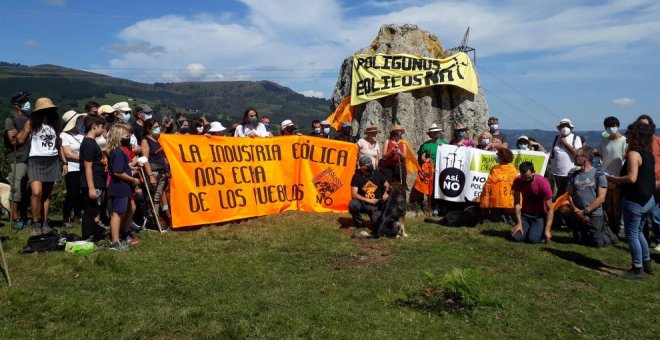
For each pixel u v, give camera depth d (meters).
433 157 11.35
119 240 7.70
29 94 8.88
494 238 9.04
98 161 7.94
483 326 5.34
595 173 8.65
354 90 13.50
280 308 5.49
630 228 7.21
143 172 8.75
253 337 4.79
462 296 5.88
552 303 6.11
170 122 11.26
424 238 8.91
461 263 7.50
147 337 4.71
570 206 8.97
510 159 10.16
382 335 4.94
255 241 8.38
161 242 8.16
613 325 5.58
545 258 7.94
